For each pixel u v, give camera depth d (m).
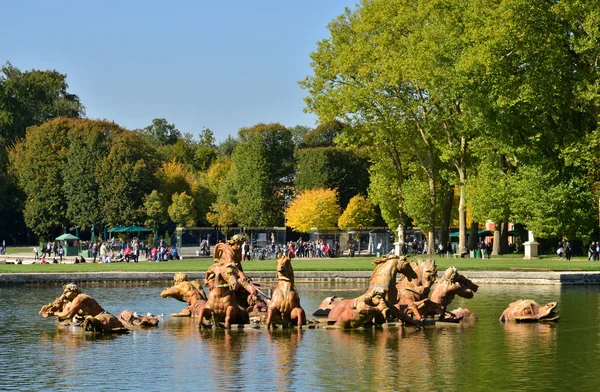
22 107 145.00
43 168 126.50
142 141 129.12
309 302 39.88
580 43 61.62
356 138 87.50
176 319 32.91
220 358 24.28
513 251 94.81
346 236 99.50
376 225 123.75
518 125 70.88
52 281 53.50
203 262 75.31
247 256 83.75
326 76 84.44
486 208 75.38
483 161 77.88
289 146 135.25
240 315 30.72
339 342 26.80
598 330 29.23
